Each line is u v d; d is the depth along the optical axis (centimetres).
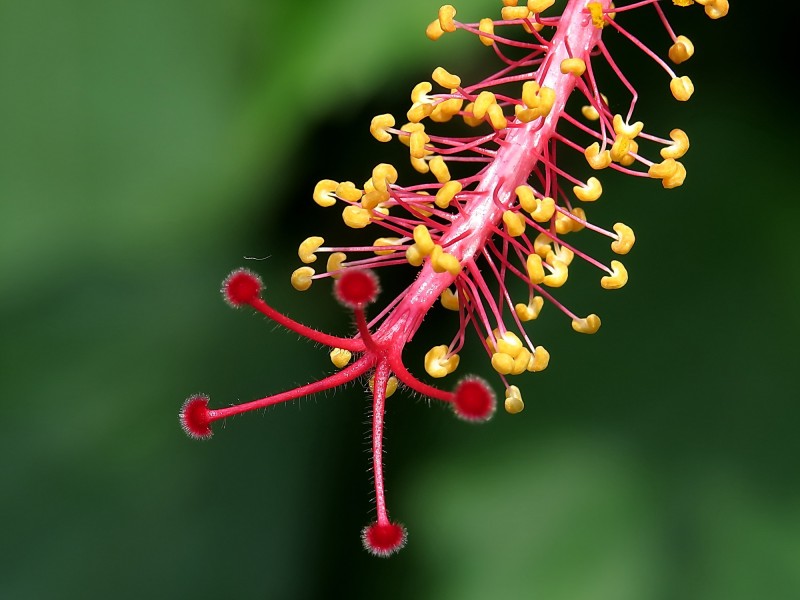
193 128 16
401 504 17
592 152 14
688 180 17
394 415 17
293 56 16
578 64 14
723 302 16
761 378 16
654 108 17
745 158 17
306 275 14
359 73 15
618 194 17
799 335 16
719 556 16
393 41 15
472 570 16
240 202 16
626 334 17
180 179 16
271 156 16
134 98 16
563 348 17
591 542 16
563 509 16
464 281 14
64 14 16
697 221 17
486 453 17
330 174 16
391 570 17
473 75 16
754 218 17
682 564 16
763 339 16
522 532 16
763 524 16
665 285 17
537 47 15
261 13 16
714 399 16
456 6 15
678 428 16
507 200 14
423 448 17
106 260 17
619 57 16
